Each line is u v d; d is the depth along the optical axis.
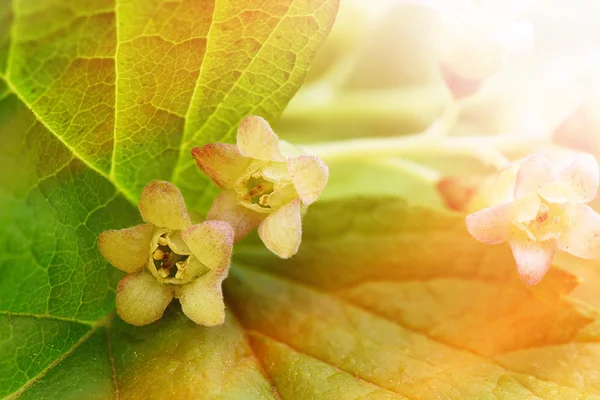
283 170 0.08
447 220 0.09
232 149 0.08
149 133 0.08
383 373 0.08
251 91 0.08
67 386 0.08
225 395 0.08
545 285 0.08
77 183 0.08
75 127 0.07
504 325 0.08
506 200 0.08
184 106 0.08
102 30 0.07
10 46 0.07
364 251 0.09
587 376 0.08
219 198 0.08
